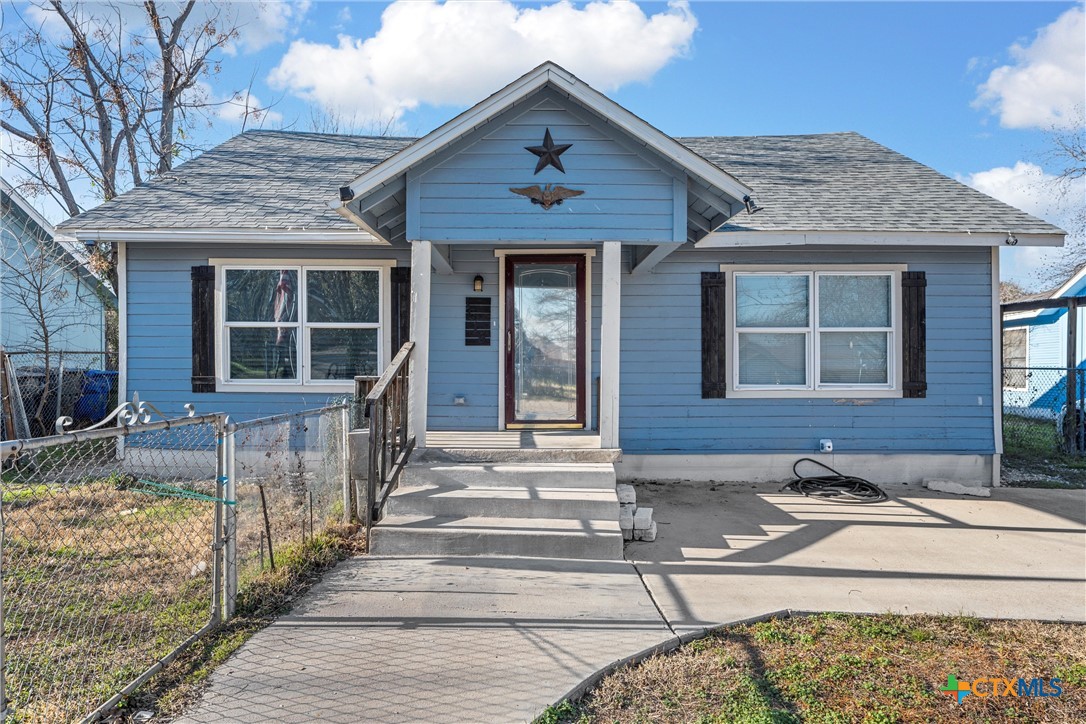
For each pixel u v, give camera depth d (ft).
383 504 19.12
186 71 63.57
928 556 18.97
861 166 36.68
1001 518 23.43
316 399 29.73
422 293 22.54
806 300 29.58
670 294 29.53
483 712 10.36
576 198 22.43
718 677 11.72
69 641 12.50
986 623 14.21
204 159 37.60
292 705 10.53
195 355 29.58
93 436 9.89
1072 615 14.67
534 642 12.92
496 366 29.71
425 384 22.76
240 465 21.43
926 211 29.96
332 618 14.02
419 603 14.92
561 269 29.73
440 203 22.41
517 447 23.41
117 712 10.26
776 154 39.32
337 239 28.04
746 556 18.84
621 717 10.43
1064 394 42.80
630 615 14.35
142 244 29.63
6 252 48.98
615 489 21.68
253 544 18.28
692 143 42.27
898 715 10.57
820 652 12.75
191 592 15.02
